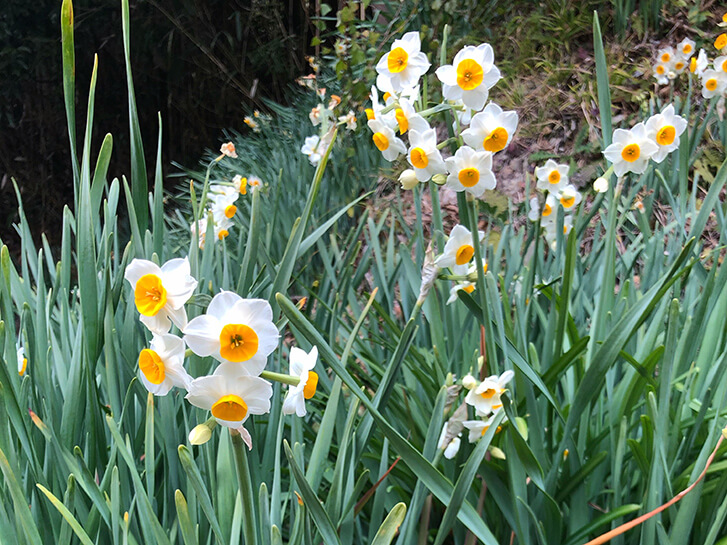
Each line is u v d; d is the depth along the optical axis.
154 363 0.36
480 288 0.52
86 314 0.55
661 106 1.70
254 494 0.53
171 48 3.32
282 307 0.45
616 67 1.90
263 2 3.55
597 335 0.65
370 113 0.54
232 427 0.36
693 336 0.62
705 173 1.48
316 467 0.52
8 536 0.46
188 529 0.43
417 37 0.53
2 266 0.53
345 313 0.94
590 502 0.61
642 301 0.53
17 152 2.98
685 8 1.97
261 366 0.35
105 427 0.60
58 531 0.51
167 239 1.05
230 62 3.57
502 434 0.58
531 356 0.65
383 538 0.42
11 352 0.52
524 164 1.76
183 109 3.43
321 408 0.77
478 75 0.51
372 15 2.82
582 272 0.92
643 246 0.98
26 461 0.54
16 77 2.90
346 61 2.19
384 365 0.81
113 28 3.18
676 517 0.52
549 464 0.59
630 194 0.90
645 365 0.58
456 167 0.51
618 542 0.57
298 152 2.08
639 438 0.65
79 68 3.12
